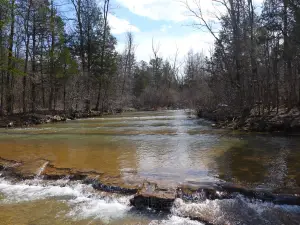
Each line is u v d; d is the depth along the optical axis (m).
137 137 11.96
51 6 23.53
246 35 17.80
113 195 5.35
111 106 32.72
